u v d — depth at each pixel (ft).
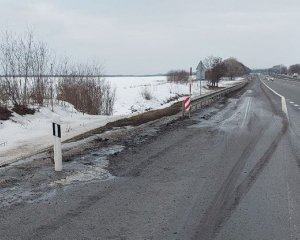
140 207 19.33
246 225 17.01
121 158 30.71
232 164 28.73
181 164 28.78
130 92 141.79
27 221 17.51
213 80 233.76
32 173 25.68
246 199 20.58
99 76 81.35
